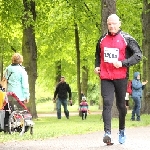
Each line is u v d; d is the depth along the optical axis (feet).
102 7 72.59
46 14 101.81
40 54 144.36
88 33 117.08
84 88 168.86
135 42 31.86
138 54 31.40
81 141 34.55
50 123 67.82
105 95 31.50
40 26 100.89
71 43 136.26
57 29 123.44
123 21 109.50
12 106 41.63
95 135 41.75
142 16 103.91
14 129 41.29
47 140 35.50
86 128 51.03
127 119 79.66
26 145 31.09
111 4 71.82
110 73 31.60
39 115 122.83
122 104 32.01
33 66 89.92
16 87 43.34
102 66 31.91
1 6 95.55
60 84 92.79
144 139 36.42
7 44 137.18
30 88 89.35
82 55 141.18
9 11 94.84
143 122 64.69
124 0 108.88
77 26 114.83
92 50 130.72
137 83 72.59
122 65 31.01
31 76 89.51
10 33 117.91
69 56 145.59
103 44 31.89
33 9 91.76
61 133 42.83
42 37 127.24
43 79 176.65
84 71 164.86
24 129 40.60
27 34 89.66
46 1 98.94
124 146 30.19
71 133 43.75
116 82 31.65
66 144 31.83
